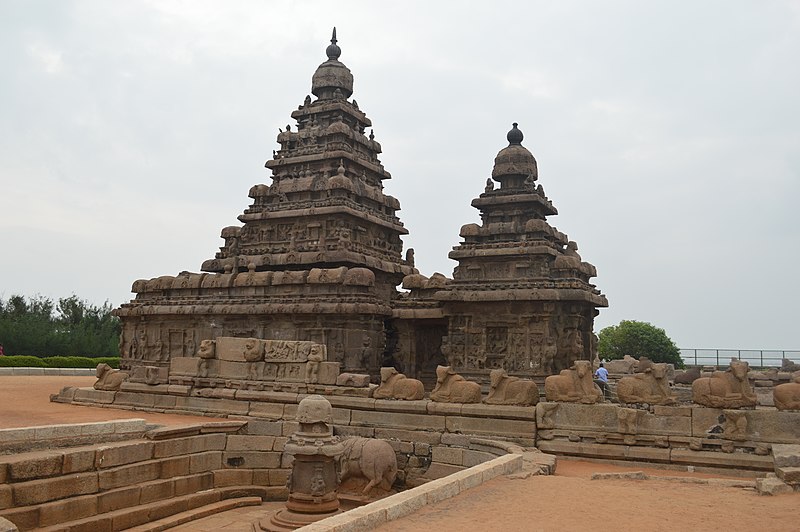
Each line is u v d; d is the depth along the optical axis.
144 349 40.31
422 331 38.72
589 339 35.94
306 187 42.44
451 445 23.16
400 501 12.44
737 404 20.09
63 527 17.67
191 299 39.00
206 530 19.92
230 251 43.34
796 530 11.17
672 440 20.39
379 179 47.69
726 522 11.80
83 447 19.80
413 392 24.97
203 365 29.17
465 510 12.81
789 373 37.22
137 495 20.44
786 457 15.34
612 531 11.23
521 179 37.56
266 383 27.61
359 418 25.30
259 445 25.25
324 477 19.66
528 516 12.30
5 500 17.00
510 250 34.56
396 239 46.41
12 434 18.58
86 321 76.81
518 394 23.19
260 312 36.28
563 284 32.84
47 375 50.06
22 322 67.44
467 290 34.09
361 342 34.72
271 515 19.92
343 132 43.62
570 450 21.48
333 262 39.16
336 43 47.78
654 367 21.59
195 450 23.61
